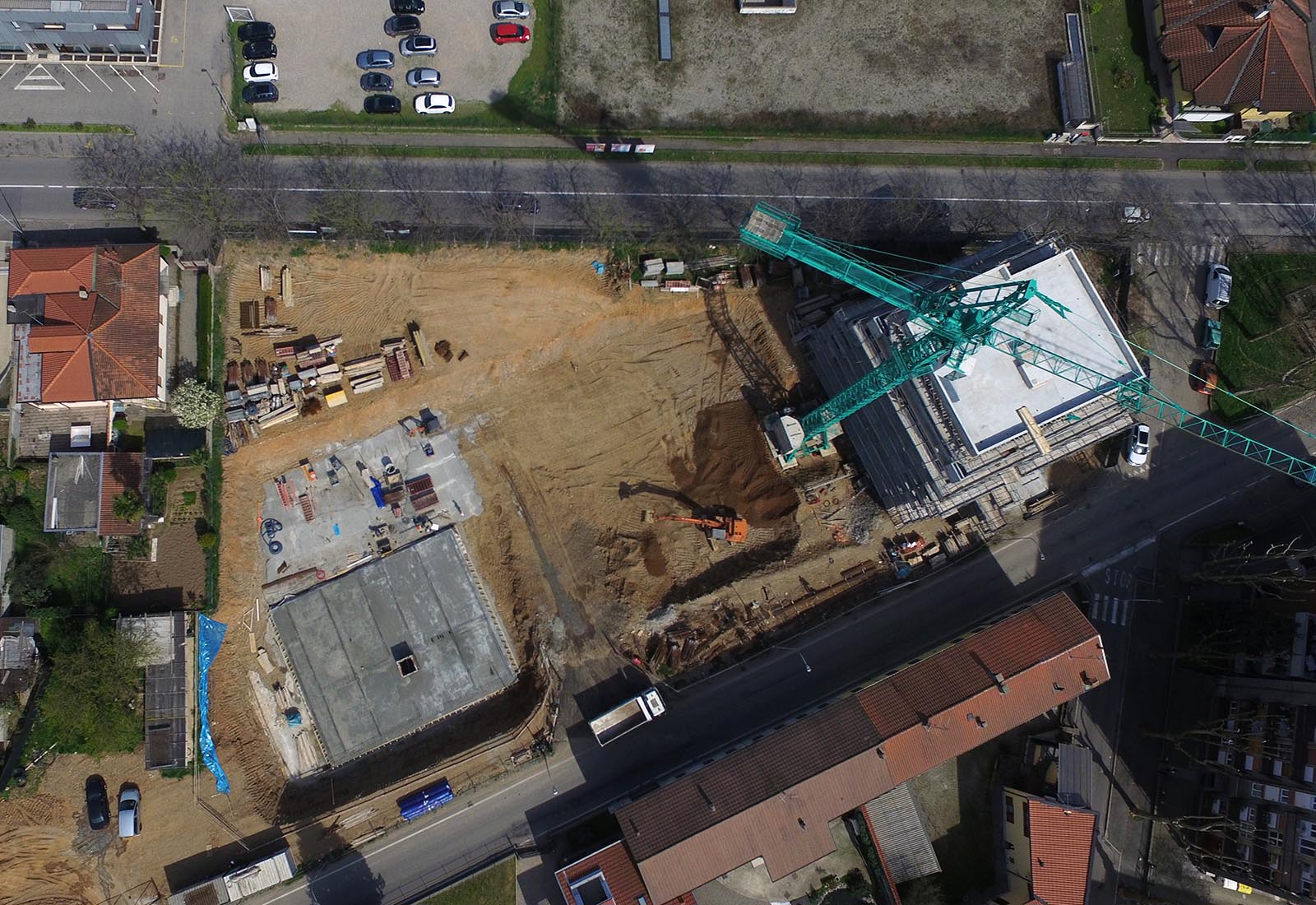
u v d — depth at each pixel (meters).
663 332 70.44
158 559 63.75
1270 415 70.62
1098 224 72.25
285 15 69.81
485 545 67.69
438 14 71.25
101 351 61.25
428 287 67.88
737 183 71.31
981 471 58.19
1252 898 65.38
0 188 65.94
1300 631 60.72
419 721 65.31
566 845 63.41
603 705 65.25
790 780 59.19
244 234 66.25
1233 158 74.12
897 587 67.75
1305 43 71.69
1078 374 56.78
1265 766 60.91
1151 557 69.19
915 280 65.44
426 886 62.47
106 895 60.56
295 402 65.75
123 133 67.50
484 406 68.38
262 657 64.88
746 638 66.75
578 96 71.56
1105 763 67.38
